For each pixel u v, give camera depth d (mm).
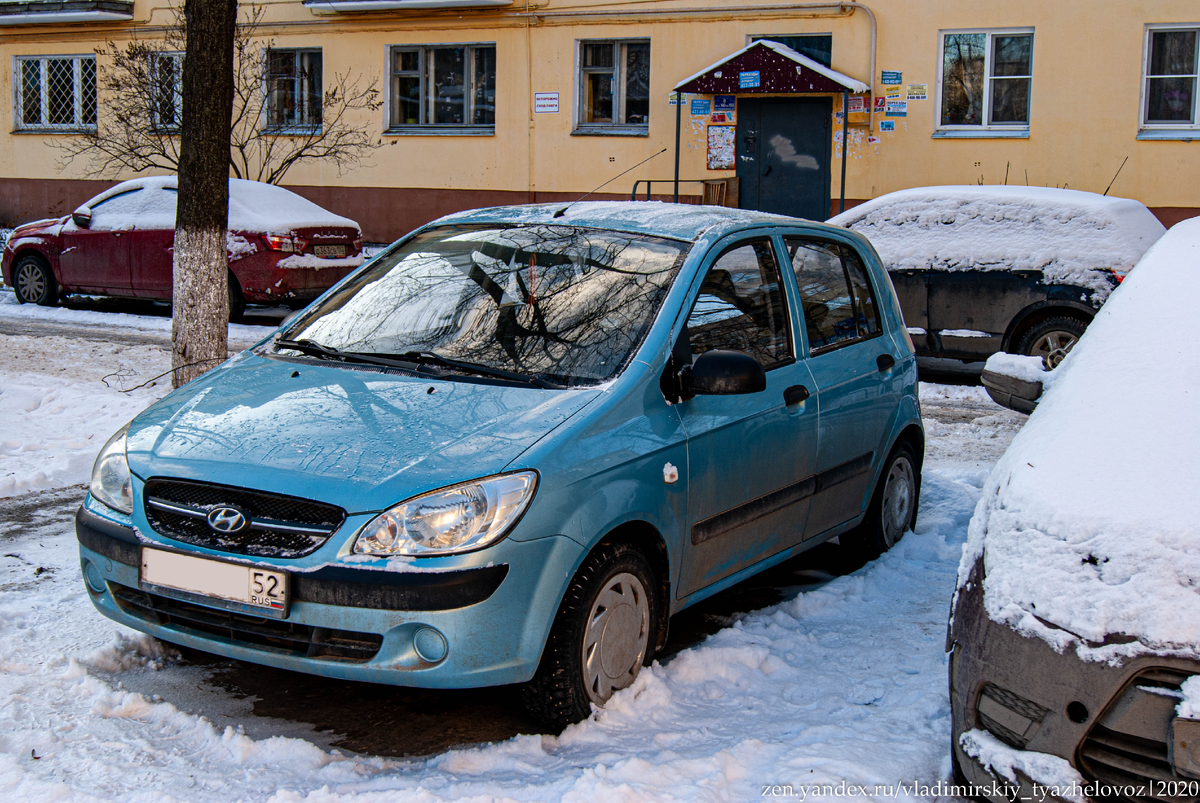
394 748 3361
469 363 3807
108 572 3471
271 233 12711
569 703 3340
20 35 22484
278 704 3639
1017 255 9766
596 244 4281
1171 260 4004
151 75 18812
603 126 18812
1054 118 16438
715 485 3896
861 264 5250
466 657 3084
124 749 3236
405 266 4523
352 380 3779
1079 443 3023
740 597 4797
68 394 8016
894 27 16891
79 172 22469
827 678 3848
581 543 3285
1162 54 15992
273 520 3197
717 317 4102
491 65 19328
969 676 2820
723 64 17078
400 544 3064
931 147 17031
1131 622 2514
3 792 2957
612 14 18250
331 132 20125
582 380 3666
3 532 5219
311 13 19969
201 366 7242
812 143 17562
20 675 3672
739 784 3082
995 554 2852
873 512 5152
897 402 5180
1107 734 2547
